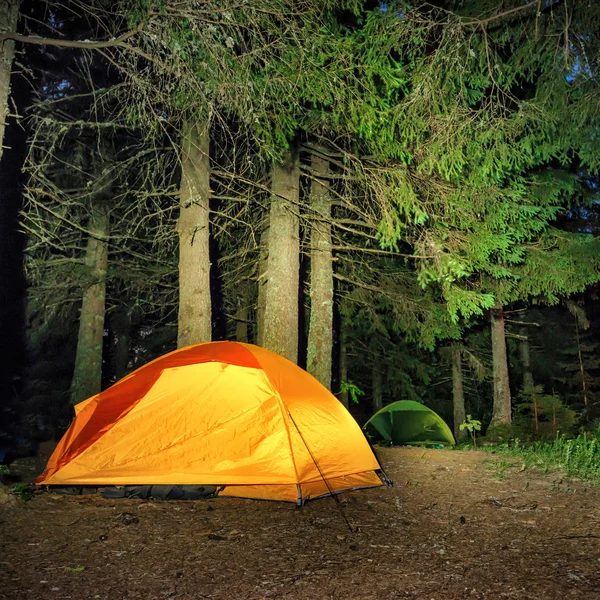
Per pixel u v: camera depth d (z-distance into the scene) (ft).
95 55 37.17
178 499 20.95
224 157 38.22
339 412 24.12
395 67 27.91
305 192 42.96
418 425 51.21
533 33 29.27
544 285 42.57
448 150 28.32
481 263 35.65
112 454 21.61
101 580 13.39
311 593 12.77
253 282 52.13
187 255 32.65
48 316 49.75
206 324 32.37
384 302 51.80
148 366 23.67
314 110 31.19
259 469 20.98
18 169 41.39
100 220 46.96
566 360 76.28
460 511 19.94
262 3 21.48
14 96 37.42
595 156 30.91
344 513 19.52
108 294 55.31
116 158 45.68
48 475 21.50
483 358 65.51
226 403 22.31
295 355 36.60
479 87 33.58
